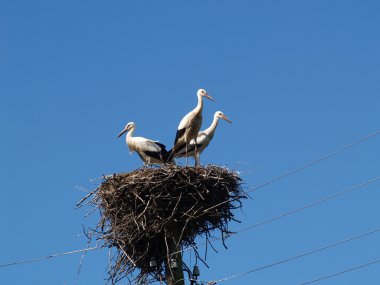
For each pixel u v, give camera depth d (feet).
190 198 50.06
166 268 48.98
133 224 49.37
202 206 49.70
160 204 49.60
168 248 48.96
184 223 49.90
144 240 49.98
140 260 49.85
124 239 49.57
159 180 49.73
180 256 47.80
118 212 50.26
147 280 49.60
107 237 49.85
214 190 50.75
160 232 49.83
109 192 50.60
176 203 49.39
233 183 51.88
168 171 50.21
